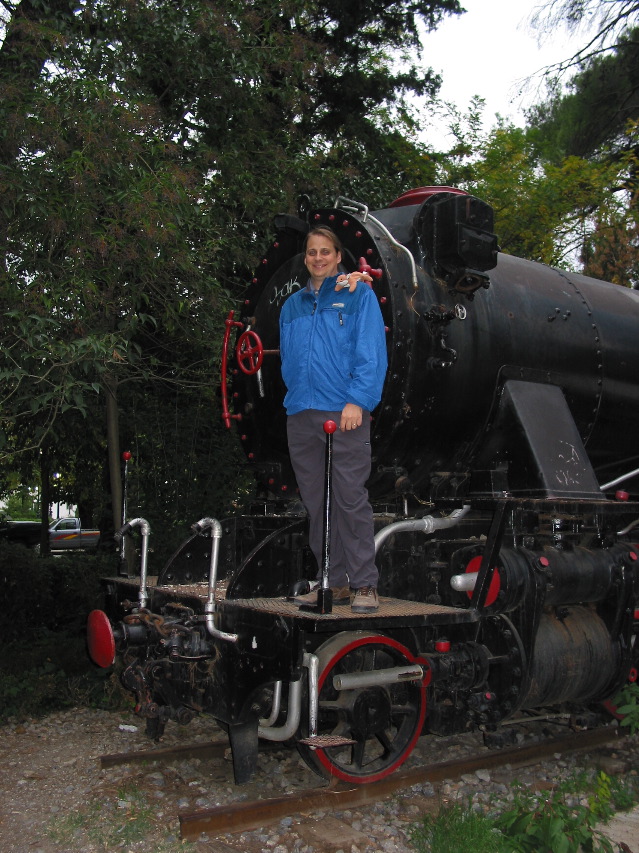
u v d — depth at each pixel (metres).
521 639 3.99
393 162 13.42
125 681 3.98
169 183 5.83
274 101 9.72
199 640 3.72
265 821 3.57
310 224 4.59
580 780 4.06
